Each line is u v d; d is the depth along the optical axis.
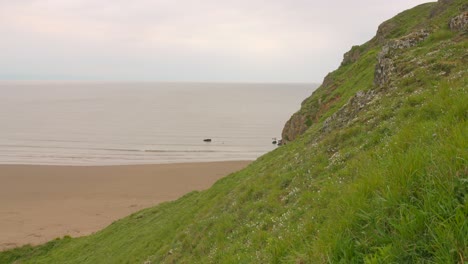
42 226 42.00
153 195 54.47
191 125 144.75
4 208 48.72
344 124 18.14
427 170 5.12
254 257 9.16
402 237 4.31
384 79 19.73
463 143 5.23
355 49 55.72
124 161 81.38
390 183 5.46
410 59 18.91
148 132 126.00
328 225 6.20
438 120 8.23
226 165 73.94
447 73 14.62
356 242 4.92
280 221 11.19
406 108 12.46
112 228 33.34
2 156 84.56
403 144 8.05
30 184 60.88
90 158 84.19
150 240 23.92
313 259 5.38
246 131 131.88
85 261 27.39
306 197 11.43
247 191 17.39
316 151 15.77
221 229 15.22
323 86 54.56
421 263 3.94
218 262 11.84
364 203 5.55
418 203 4.67
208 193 27.64
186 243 17.22
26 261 32.56
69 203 50.84
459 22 20.47
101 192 56.22
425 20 38.47
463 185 4.44
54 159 82.50
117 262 23.31
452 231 3.84
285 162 19.48
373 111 15.27
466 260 3.55
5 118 158.50
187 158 85.50
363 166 9.38
